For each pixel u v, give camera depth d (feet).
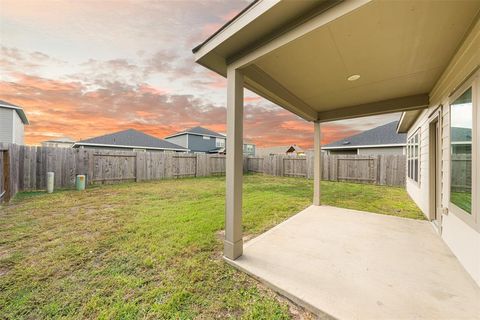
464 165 7.41
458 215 7.75
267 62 8.64
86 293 5.90
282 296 6.00
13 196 18.16
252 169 47.34
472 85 6.56
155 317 5.07
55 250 8.52
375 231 11.03
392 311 5.23
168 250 8.65
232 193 7.93
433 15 5.82
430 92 11.91
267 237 10.16
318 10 5.77
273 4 5.74
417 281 6.50
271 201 18.66
